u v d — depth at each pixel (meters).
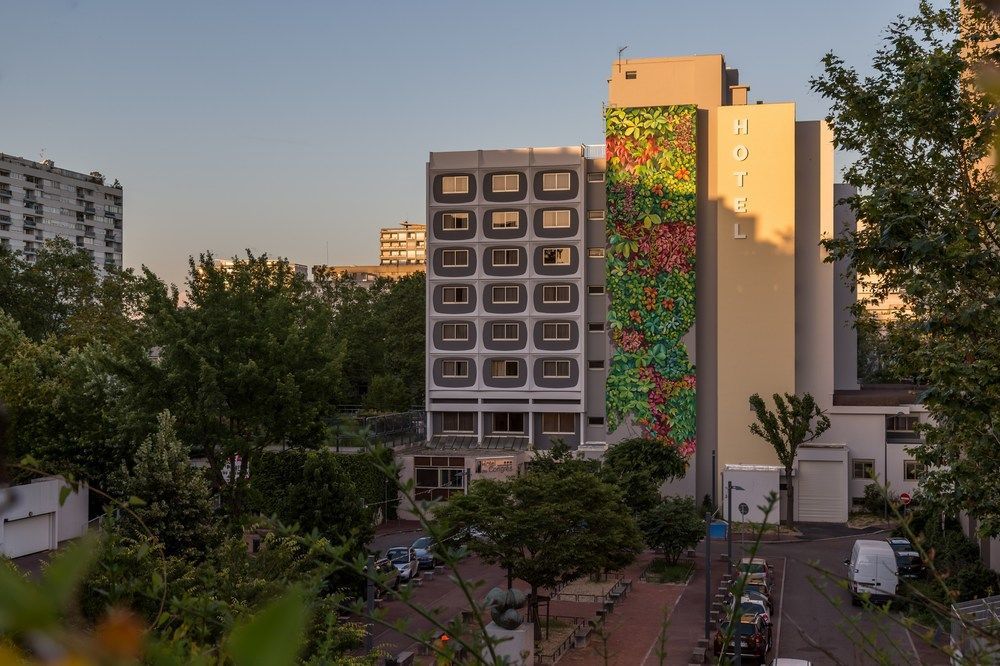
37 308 82.50
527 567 34.53
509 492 35.97
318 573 5.58
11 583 1.16
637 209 67.00
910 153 18.72
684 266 66.38
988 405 15.79
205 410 37.59
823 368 66.38
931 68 17.41
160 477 32.97
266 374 38.59
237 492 39.59
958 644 5.80
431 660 26.25
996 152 7.43
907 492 64.62
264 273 42.44
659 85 70.50
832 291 66.56
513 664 5.49
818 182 67.12
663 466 61.56
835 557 52.00
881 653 6.14
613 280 67.38
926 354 17.42
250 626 1.16
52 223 144.25
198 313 39.09
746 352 66.06
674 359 66.50
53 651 1.16
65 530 48.25
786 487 62.12
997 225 16.30
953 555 39.50
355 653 26.27
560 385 69.44
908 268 18.50
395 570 5.57
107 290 78.94
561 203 69.38
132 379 39.22
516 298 70.19
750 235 66.19
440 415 71.44
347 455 60.28
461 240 70.81
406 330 94.31
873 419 65.38
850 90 19.20
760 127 66.19
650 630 38.22
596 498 35.50
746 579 5.55
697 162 67.38
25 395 49.31
